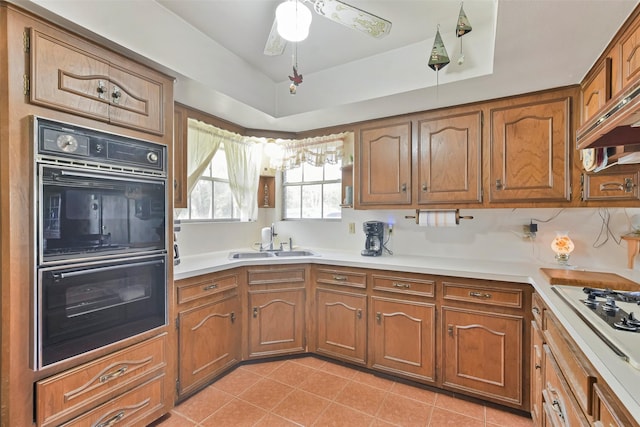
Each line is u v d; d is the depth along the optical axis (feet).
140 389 5.49
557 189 6.48
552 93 6.55
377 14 5.69
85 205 4.64
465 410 6.38
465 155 7.41
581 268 6.77
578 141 4.27
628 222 6.66
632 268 6.52
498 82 6.27
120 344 5.18
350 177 9.92
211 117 8.44
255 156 10.28
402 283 7.36
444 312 6.89
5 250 3.98
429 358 7.05
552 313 4.57
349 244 10.07
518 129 6.85
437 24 6.01
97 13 4.66
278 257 8.80
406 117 8.20
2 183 3.96
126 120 5.20
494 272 6.47
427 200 7.86
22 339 4.09
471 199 7.34
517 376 6.19
